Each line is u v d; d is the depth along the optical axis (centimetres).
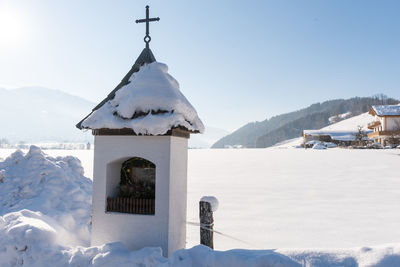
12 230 390
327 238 674
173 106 438
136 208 453
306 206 1008
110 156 461
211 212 490
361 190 1291
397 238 664
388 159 2525
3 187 621
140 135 448
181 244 492
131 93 453
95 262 358
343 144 5947
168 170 438
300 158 2997
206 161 3077
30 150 686
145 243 437
